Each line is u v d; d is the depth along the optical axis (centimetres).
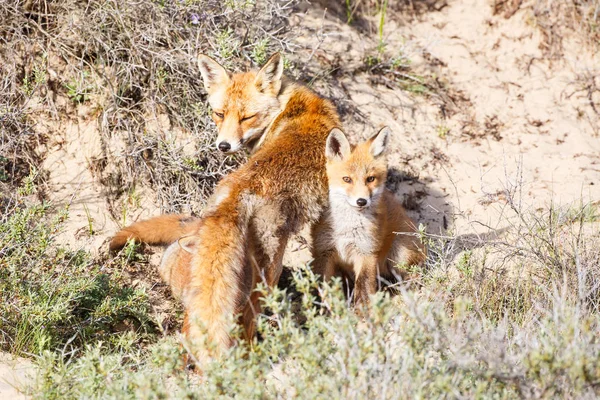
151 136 1192
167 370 677
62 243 1076
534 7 1534
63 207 1123
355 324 682
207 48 1245
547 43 1508
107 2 1216
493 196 1261
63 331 903
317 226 1075
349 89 1380
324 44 1419
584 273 865
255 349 679
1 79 1187
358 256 1071
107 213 1136
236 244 836
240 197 879
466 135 1373
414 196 1276
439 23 1542
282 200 930
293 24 1425
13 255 915
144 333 968
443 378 630
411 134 1353
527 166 1321
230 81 1099
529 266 1001
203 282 804
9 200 1096
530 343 709
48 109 1190
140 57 1218
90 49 1228
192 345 734
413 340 667
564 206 1203
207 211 903
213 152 1203
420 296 967
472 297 938
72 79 1211
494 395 645
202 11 1233
